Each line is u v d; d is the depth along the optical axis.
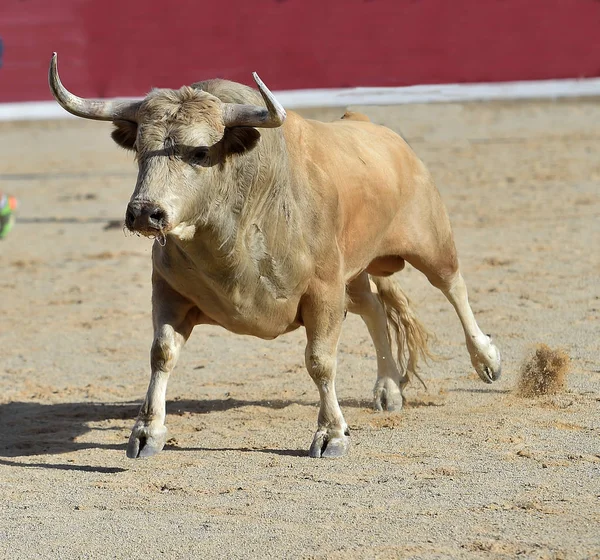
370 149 23.88
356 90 49.53
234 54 68.69
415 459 20.34
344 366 28.88
